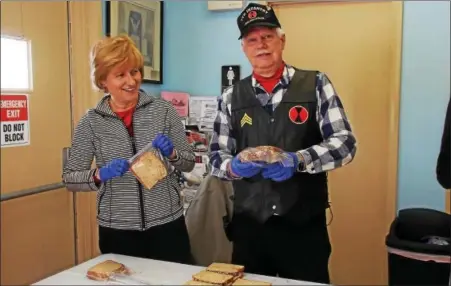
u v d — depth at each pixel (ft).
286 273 4.60
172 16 6.79
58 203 5.88
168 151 4.20
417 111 6.23
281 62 4.53
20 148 5.40
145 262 4.13
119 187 4.49
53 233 5.90
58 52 5.53
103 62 4.27
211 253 5.38
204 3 6.68
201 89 6.81
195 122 6.67
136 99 4.55
